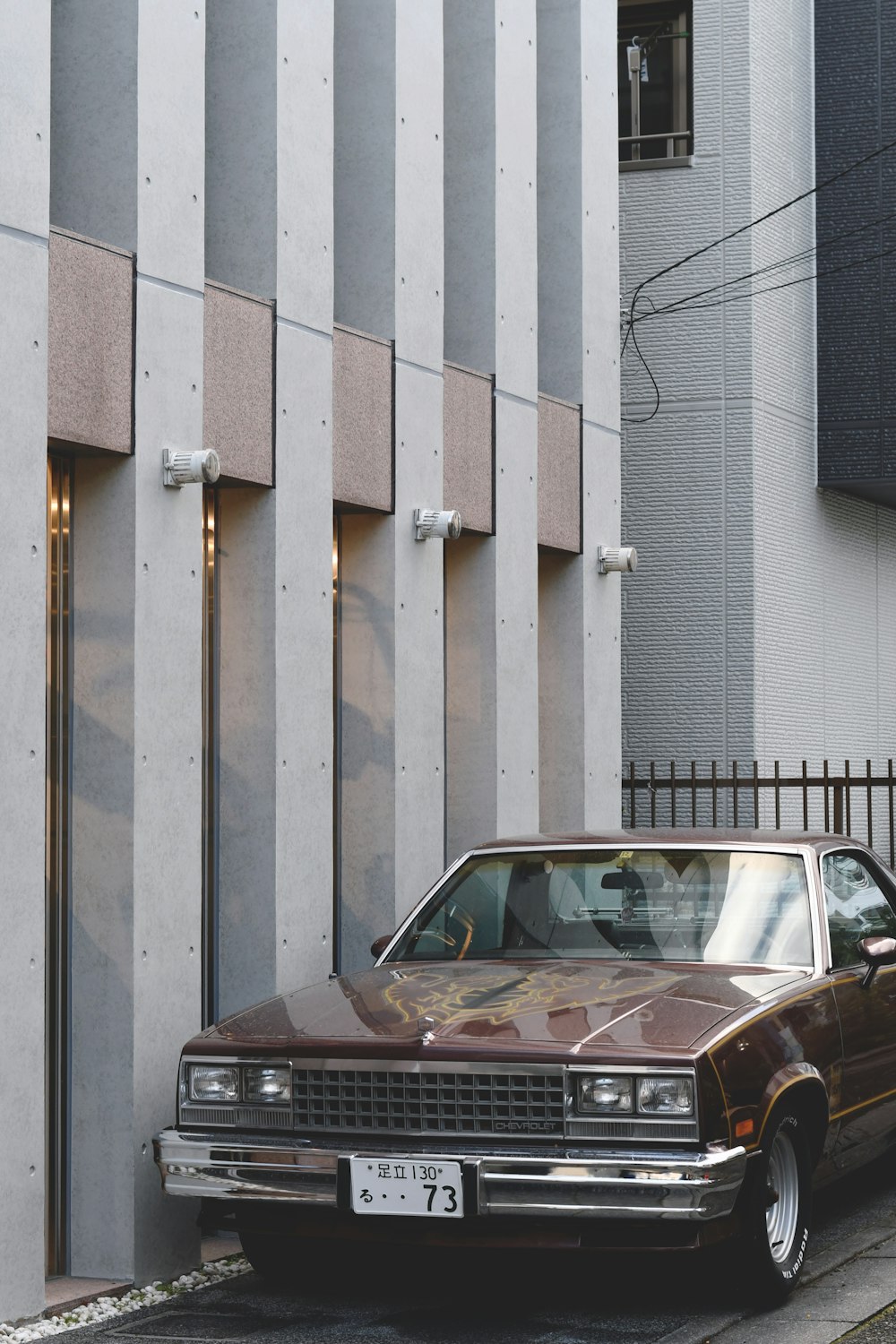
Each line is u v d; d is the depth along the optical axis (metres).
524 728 11.02
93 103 7.62
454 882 7.96
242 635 8.45
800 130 17.16
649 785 14.11
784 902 7.45
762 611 16.03
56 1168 7.31
